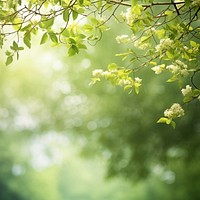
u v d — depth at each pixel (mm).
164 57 6566
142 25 6301
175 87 19812
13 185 49688
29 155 52219
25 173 50906
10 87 27484
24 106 27500
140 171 23031
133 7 6180
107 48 19750
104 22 6367
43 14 6160
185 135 21547
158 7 15469
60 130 25672
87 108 24297
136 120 22219
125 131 22547
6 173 49156
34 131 28375
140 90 20734
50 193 52344
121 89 21672
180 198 36875
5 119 31984
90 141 25094
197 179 29203
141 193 57062
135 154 22578
